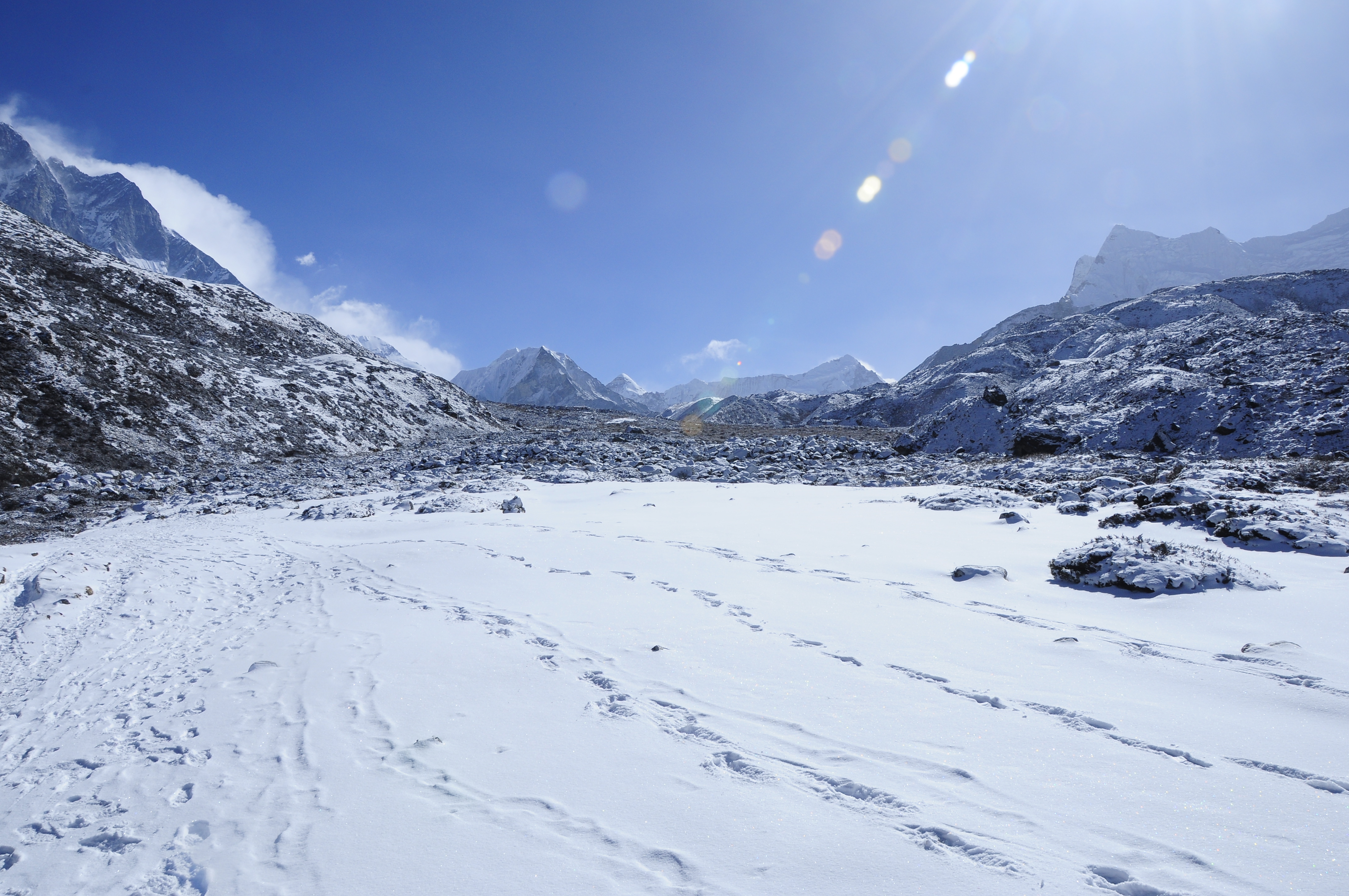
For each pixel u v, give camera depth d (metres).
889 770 4.57
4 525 23.52
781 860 3.59
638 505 22.78
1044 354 123.19
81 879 3.94
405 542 17.27
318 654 8.27
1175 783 4.23
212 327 59.38
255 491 30.28
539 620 9.15
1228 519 12.95
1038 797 4.13
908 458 42.12
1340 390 30.77
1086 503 17.27
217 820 4.45
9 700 8.27
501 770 4.86
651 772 4.73
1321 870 3.25
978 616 8.65
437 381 77.50
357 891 3.51
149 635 10.73
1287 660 6.40
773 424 127.31
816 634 7.95
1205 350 43.53
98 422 36.22
